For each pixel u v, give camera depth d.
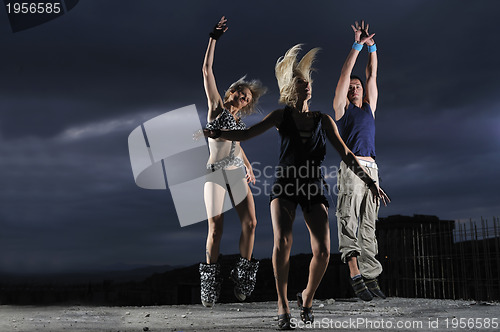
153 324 4.19
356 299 7.19
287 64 4.00
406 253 8.34
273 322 4.31
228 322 4.34
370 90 5.71
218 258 5.21
